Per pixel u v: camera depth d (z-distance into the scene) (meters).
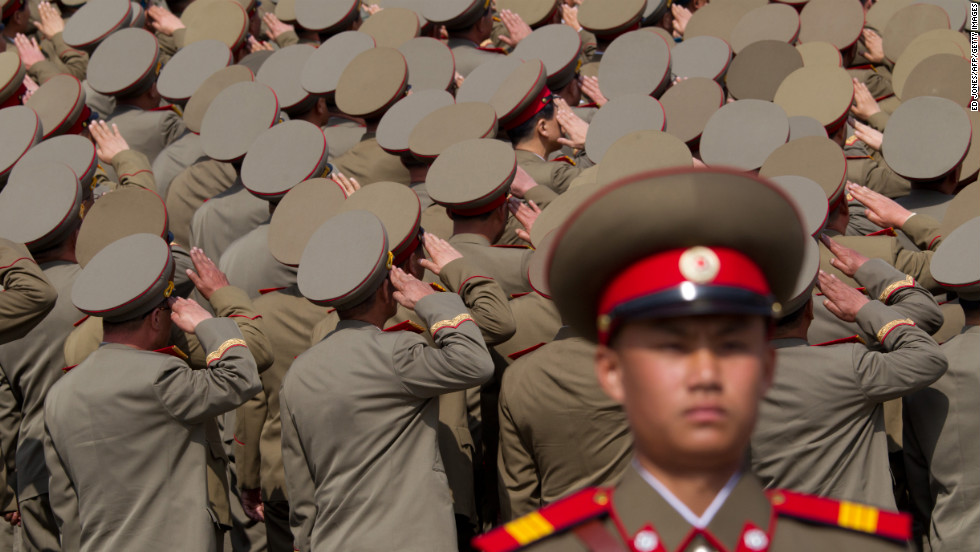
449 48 30.62
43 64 33.53
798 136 23.03
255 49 35.22
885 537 6.25
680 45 29.41
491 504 17.98
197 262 16.38
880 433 13.84
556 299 6.47
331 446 14.12
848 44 31.98
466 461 16.16
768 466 13.55
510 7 35.22
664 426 5.62
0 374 18.28
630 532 6.09
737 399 5.59
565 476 14.68
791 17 31.52
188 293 19.34
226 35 34.53
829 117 24.00
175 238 24.64
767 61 27.81
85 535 14.34
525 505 15.30
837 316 14.41
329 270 14.64
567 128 23.53
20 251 16.91
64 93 26.89
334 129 25.95
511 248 17.67
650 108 22.58
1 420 18.39
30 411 17.91
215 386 14.36
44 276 16.70
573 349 14.53
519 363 15.18
